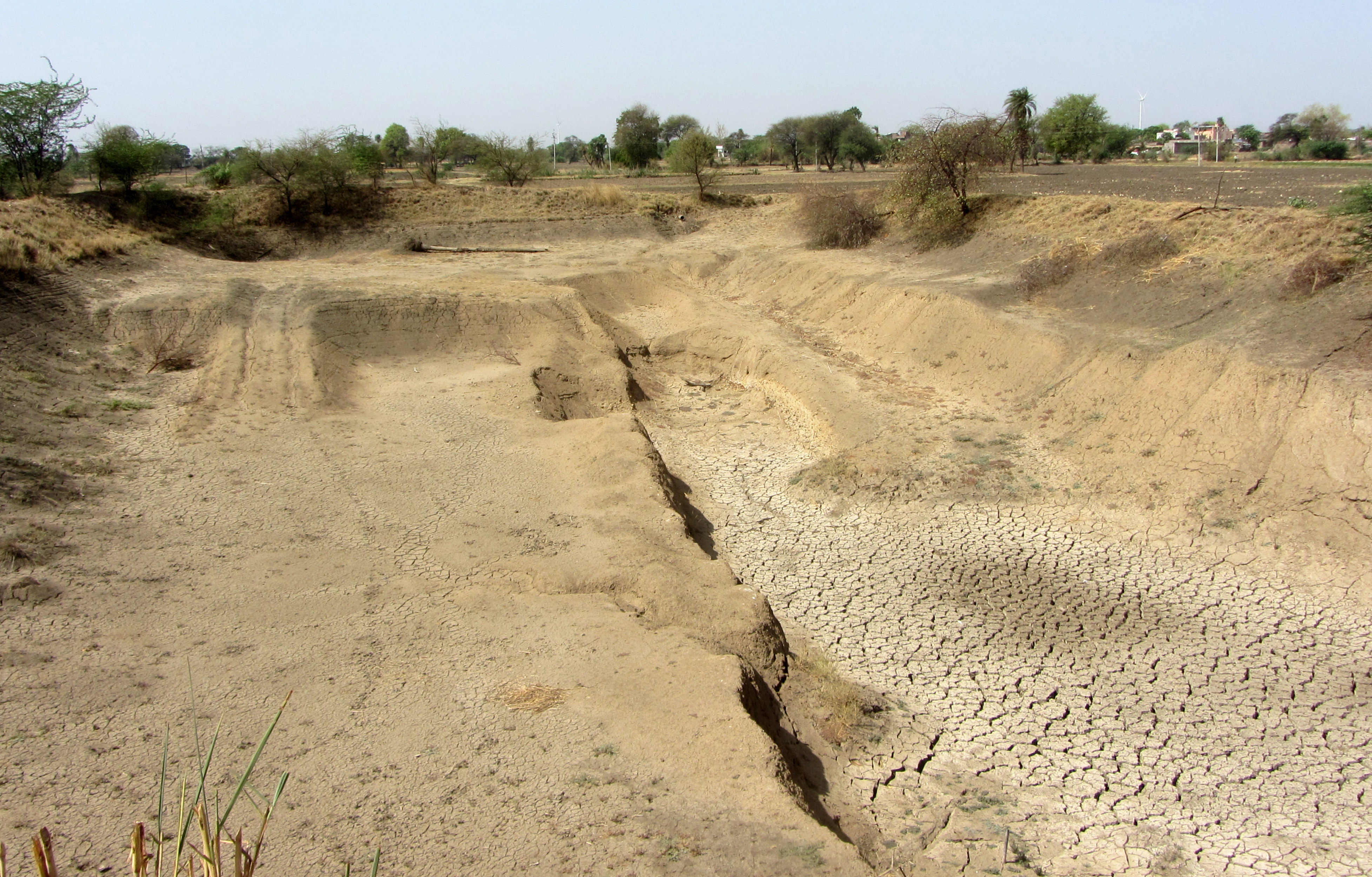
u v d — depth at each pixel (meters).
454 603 12.00
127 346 22.31
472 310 25.11
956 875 8.55
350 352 23.39
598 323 25.89
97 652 10.57
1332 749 10.33
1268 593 13.18
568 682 10.14
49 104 35.97
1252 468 14.91
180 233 36.94
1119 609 13.20
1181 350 17.11
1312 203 24.33
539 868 7.45
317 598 12.07
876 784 9.88
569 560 13.23
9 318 21.14
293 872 7.36
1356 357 15.20
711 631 11.60
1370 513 13.48
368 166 42.69
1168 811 9.53
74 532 13.43
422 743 9.08
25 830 7.71
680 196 44.75
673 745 9.00
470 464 16.97
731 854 7.61
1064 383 18.88
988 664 12.12
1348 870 8.69
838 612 13.52
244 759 8.78
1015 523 15.62
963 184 29.83
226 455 16.89
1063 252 23.17
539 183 57.38
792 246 35.19
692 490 17.80
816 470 17.95
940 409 19.84
